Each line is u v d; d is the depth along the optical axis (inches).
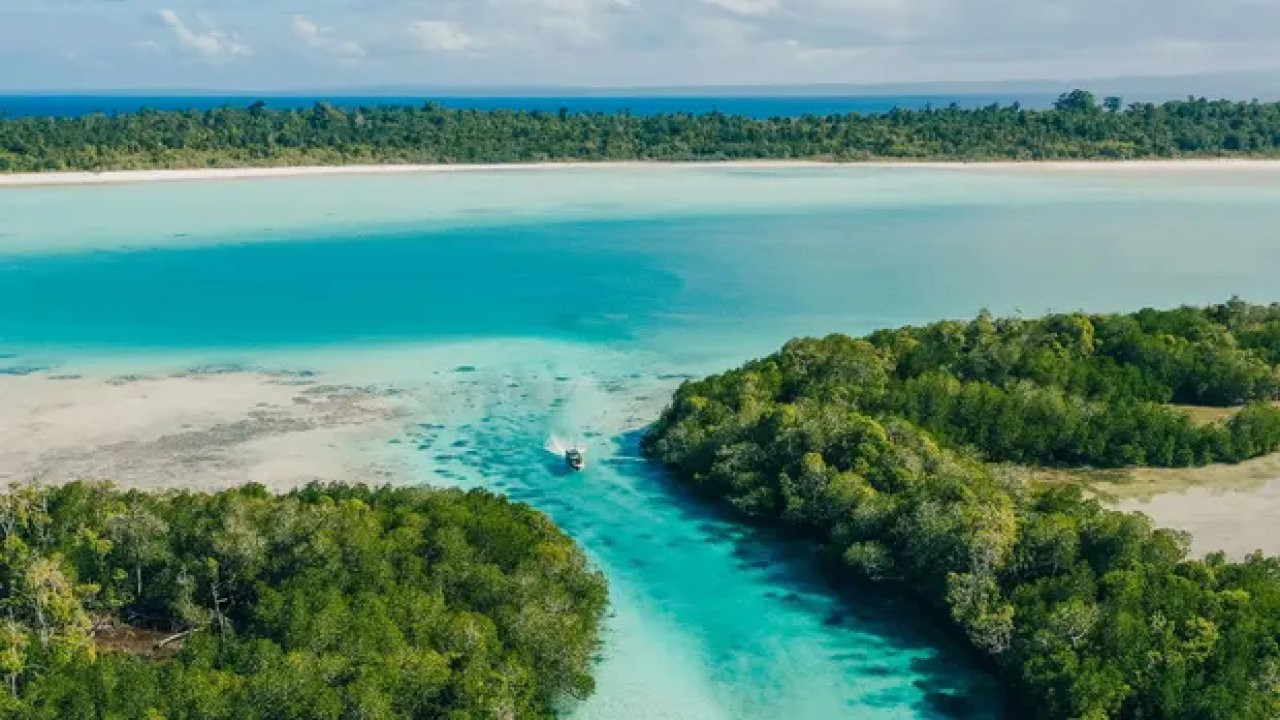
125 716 1617.9
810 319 4436.5
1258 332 3550.7
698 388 3097.9
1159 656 1755.7
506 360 3846.0
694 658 2023.9
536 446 3024.1
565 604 2006.6
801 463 2527.1
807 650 2050.9
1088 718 1679.4
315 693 1648.6
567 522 2564.0
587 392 3499.0
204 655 1785.2
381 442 3016.7
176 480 2704.2
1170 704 1683.1
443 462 2888.8
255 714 1626.5
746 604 2214.6
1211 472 2819.9
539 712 1801.2
